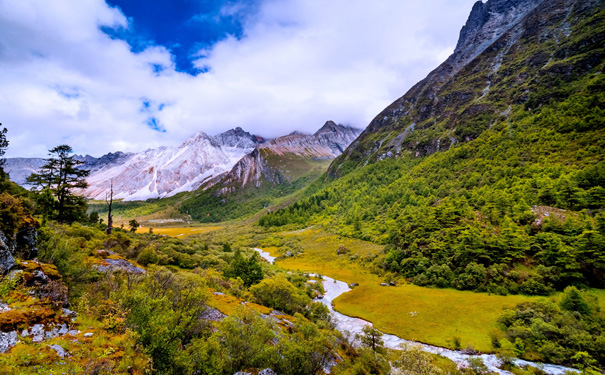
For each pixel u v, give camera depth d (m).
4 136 31.28
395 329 40.19
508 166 92.81
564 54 146.62
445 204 77.75
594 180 63.06
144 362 9.48
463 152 123.69
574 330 30.98
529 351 31.53
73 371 7.35
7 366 6.53
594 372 26.06
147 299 12.55
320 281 64.38
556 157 84.88
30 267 11.09
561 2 194.75
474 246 55.62
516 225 58.47
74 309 11.83
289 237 120.81
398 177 143.88
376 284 60.94
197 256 58.19
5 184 30.80
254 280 44.66
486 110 151.88
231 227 189.25
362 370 23.16
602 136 82.88
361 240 93.81
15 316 8.14
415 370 22.97
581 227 51.03
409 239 70.19
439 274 55.97
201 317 18.36
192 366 11.64
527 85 144.75
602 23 143.75
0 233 11.41
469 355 32.34
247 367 15.14
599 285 43.59
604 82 104.75
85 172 38.38
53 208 34.97
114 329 10.82
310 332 20.03
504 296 45.50
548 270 46.62
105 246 34.12
